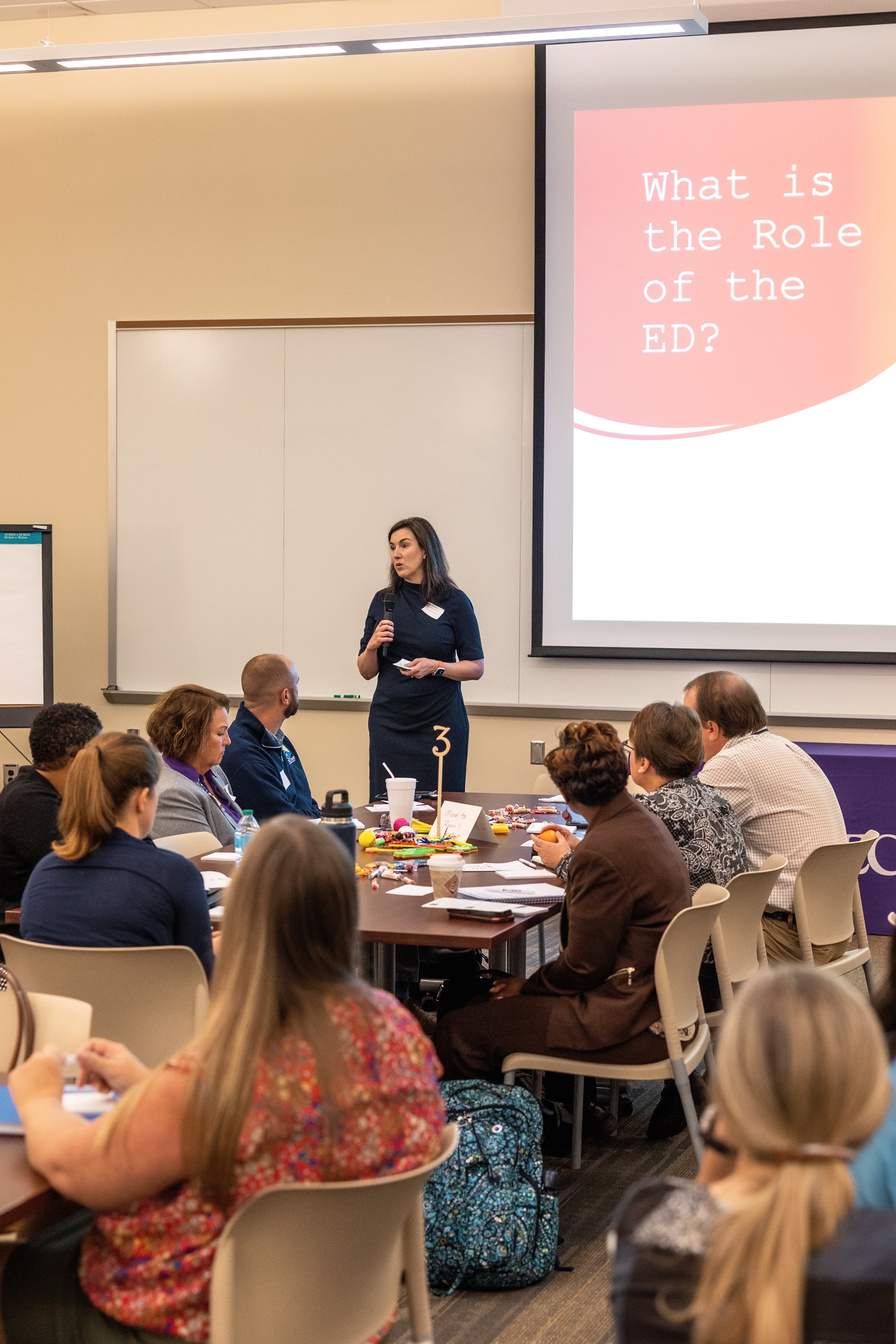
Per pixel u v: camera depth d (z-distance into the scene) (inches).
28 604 236.1
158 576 246.4
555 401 226.1
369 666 200.2
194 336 242.2
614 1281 37.6
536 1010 103.0
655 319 221.8
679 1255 36.6
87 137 244.8
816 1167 35.7
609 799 103.3
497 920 100.1
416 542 199.9
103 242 245.3
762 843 137.9
